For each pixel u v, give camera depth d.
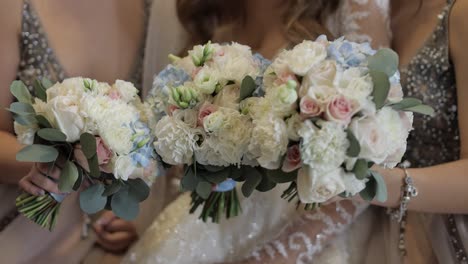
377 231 1.24
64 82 0.83
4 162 1.19
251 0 1.37
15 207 1.27
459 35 1.13
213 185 0.93
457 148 1.18
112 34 1.43
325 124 0.67
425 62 1.18
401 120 0.76
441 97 1.17
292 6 1.31
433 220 1.17
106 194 0.85
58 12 1.36
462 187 1.06
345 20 1.26
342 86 0.69
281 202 1.21
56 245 1.30
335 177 0.69
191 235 1.20
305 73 0.70
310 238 1.13
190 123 0.82
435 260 1.15
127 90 0.87
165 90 0.85
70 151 0.82
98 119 0.78
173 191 1.44
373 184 0.78
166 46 1.48
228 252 1.20
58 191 0.88
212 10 1.48
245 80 0.79
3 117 1.28
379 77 0.69
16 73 1.32
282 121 0.71
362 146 0.68
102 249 1.33
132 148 0.81
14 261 1.21
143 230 1.39
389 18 1.28
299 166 0.72
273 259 1.11
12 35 1.30
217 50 0.88
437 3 1.19
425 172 1.08
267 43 1.34
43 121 0.80
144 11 1.50
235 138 0.78
